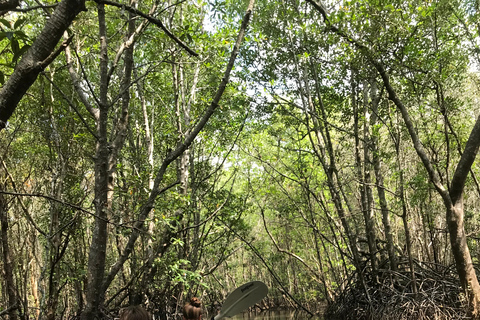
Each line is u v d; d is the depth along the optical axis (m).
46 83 6.09
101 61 4.17
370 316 9.57
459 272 7.33
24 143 7.50
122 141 5.30
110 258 11.06
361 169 10.28
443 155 9.62
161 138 11.31
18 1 2.33
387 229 10.12
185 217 10.20
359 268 10.02
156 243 10.30
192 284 10.53
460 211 7.30
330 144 9.96
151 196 5.30
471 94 12.17
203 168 11.69
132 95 9.36
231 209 10.74
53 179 5.77
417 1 7.91
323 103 11.04
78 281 9.44
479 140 7.00
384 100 10.12
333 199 10.10
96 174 4.32
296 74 10.27
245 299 5.63
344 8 7.80
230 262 20.94
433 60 8.08
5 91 2.12
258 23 9.60
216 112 10.42
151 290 10.71
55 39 2.25
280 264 18.97
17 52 2.61
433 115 8.95
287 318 12.53
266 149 13.23
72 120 6.81
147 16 3.25
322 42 8.68
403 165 11.93
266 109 10.16
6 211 5.57
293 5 9.68
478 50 9.13
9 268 5.51
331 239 14.20
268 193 12.62
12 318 5.61
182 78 10.49
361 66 8.15
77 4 2.29
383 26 7.80
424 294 8.79
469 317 7.20
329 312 11.61
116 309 8.92
